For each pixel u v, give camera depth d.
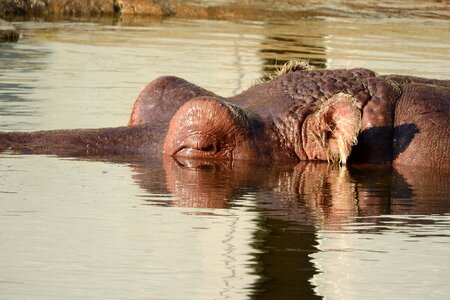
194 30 84.19
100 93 53.66
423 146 40.00
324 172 38.84
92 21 88.56
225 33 82.69
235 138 39.53
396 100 40.62
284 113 40.28
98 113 47.94
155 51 70.69
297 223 30.84
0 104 49.22
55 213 30.70
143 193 33.97
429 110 40.31
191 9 96.31
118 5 95.44
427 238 29.59
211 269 25.92
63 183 34.88
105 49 70.81
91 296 23.77
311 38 80.94
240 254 27.28
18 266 25.58
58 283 24.52
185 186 35.25
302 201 33.91
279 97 40.78
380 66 65.69
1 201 31.89
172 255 26.94
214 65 64.75
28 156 38.75
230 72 61.91
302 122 40.16
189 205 32.56
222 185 35.81
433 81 42.09
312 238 29.19
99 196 33.22
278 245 28.33
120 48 71.56
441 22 96.50
